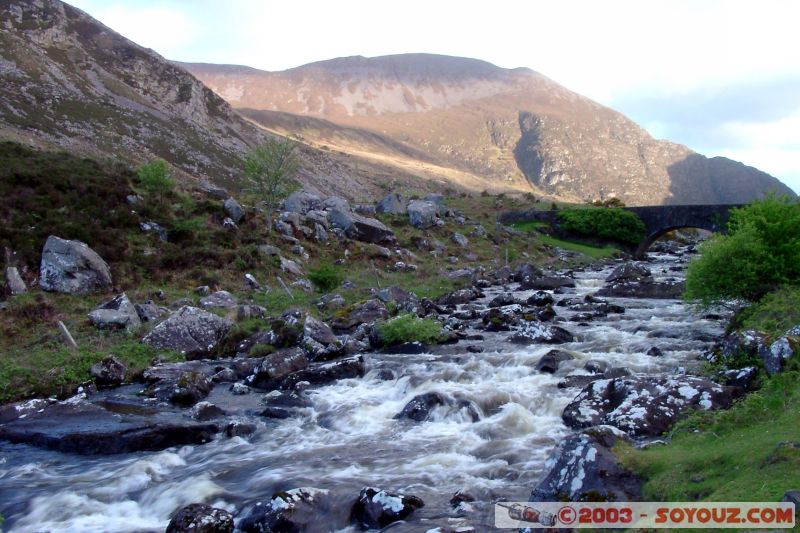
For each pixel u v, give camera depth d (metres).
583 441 8.24
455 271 44.12
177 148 101.44
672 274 47.16
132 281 26.92
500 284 42.03
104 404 14.98
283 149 50.97
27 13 122.50
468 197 103.19
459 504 8.48
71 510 9.65
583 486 7.65
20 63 97.00
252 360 18.78
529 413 12.92
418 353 19.81
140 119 104.88
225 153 116.44
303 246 40.22
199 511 8.29
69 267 24.58
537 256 61.50
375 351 20.58
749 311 17.27
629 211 76.50
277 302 27.52
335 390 16.06
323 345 20.00
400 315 22.58
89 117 92.62
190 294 26.94
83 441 12.45
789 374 10.39
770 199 19.53
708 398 10.95
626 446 8.41
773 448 7.08
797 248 17.73
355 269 39.94
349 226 46.75
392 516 8.20
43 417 13.80
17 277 23.84
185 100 137.62
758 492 6.17
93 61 123.19
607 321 24.31
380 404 14.69
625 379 12.11
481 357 18.14
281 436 12.80
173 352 19.98
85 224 30.25
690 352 16.91
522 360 17.38
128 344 19.83
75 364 17.66
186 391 15.44
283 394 15.38
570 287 39.47
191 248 32.19
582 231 76.19
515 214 81.81
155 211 34.94
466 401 13.30
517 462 10.27
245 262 32.28
